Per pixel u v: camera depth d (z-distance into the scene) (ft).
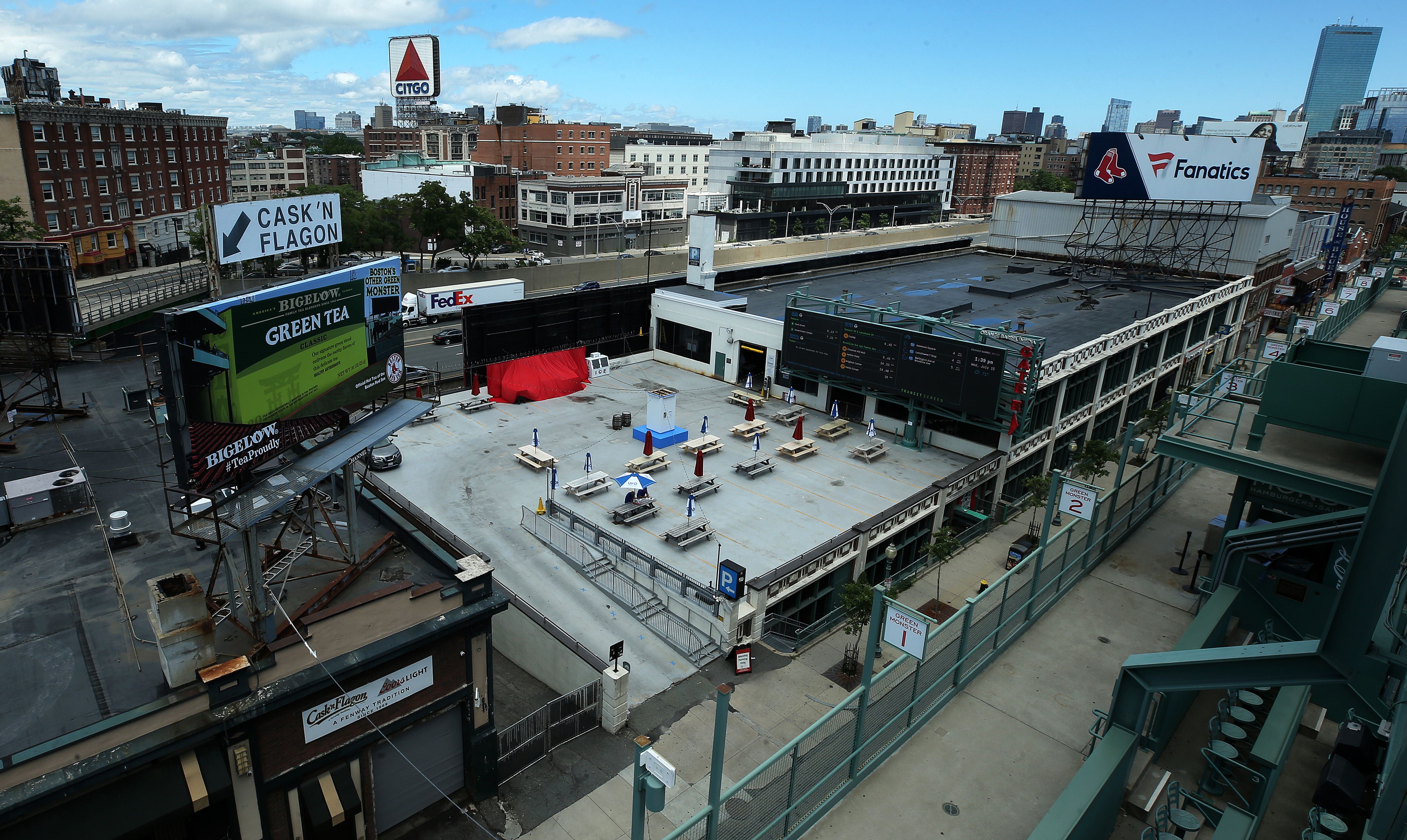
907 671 42.09
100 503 62.54
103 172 277.44
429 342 218.38
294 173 574.56
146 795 43.75
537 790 68.69
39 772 39.73
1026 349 119.03
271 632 48.65
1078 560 58.29
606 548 100.17
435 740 62.28
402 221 357.00
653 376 171.42
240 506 45.68
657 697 81.46
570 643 80.84
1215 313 203.62
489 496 113.39
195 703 45.11
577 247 409.90
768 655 90.17
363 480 68.59
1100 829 38.22
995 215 269.23
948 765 41.52
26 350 77.25
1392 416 53.78
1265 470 56.65
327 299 51.98
